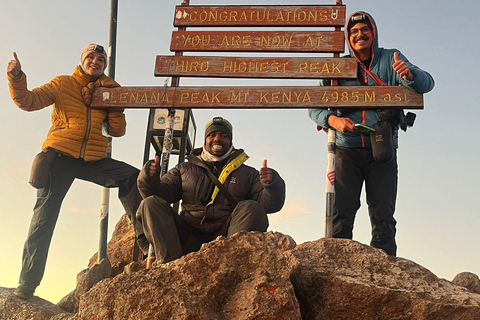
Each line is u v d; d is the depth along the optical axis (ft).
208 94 13.88
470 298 9.78
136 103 14.14
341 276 10.03
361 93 13.21
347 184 12.97
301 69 13.70
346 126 12.53
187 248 12.17
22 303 12.85
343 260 10.48
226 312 9.09
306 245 10.61
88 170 14.24
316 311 9.82
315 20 14.10
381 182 12.91
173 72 14.11
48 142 13.94
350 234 12.92
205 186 12.60
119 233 16.01
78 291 13.39
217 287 9.32
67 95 14.24
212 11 14.49
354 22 13.53
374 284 9.90
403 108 13.03
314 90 13.44
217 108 13.76
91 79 14.51
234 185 12.55
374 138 12.61
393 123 13.08
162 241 11.64
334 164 12.80
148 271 9.64
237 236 9.95
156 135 15.14
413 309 9.61
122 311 9.18
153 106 14.05
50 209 13.73
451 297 9.81
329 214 12.50
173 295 9.11
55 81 14.33
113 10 17.22
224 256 9.68
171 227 11.75
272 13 14.30
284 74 13.74
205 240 12.35
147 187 12.09
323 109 13.29
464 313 9.48
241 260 9.68
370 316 9.68
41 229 13.56
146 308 9.11
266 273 9.46
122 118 14.55
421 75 12.79
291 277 10.02
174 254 11.60
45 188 13.84
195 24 14.46
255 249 9.71
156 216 11.78
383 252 10.57
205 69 14.07
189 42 14.32
